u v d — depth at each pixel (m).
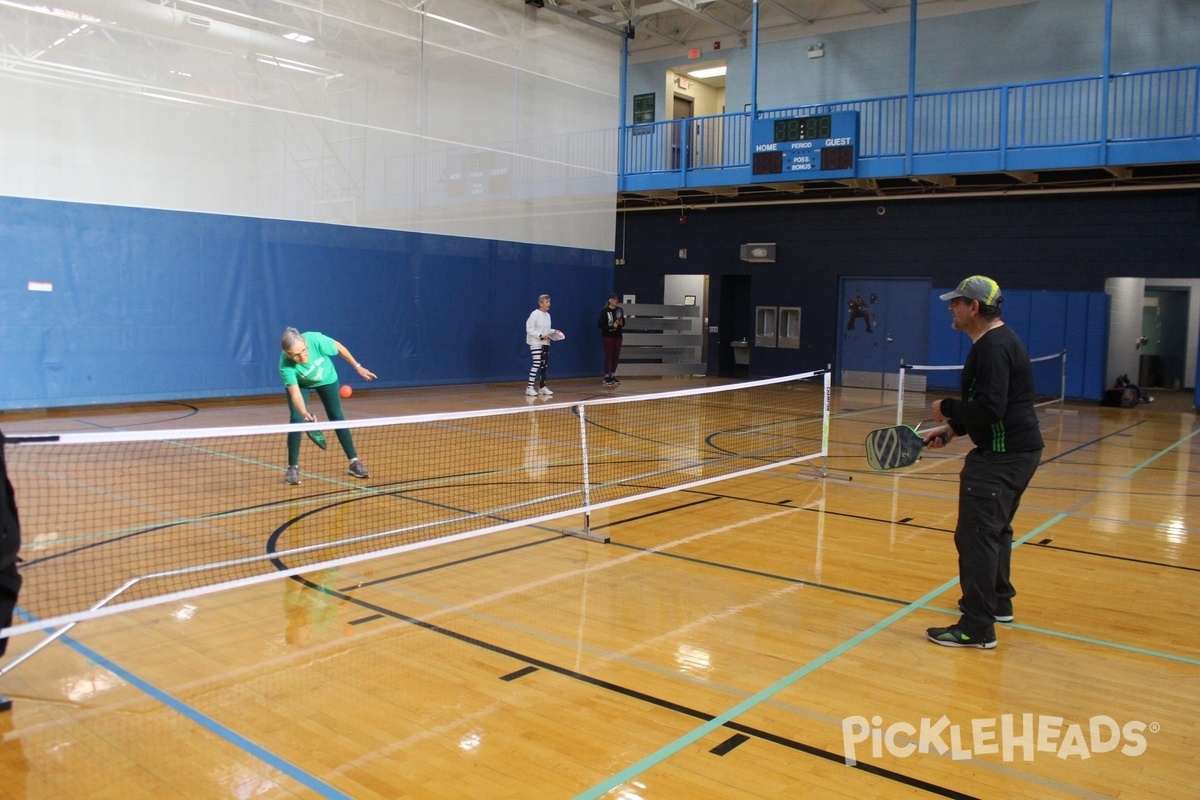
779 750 3.35
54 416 11.95
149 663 4.04
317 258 14.84
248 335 14.07
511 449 10.26
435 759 3.22
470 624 4.62
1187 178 15.55
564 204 19.02
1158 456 10.71
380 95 15.49
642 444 10.78
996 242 17.75
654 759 3.26
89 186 12.22
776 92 20.06
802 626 4.70
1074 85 16.45
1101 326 16.72
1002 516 4.41
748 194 20.11
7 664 3.98
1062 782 3.16
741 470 8.59
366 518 6.73
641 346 21.03
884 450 4.90
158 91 12.78
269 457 9.44
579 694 3.80
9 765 3.13
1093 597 5.33
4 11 11.33
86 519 6.56
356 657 4.16
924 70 18.14
